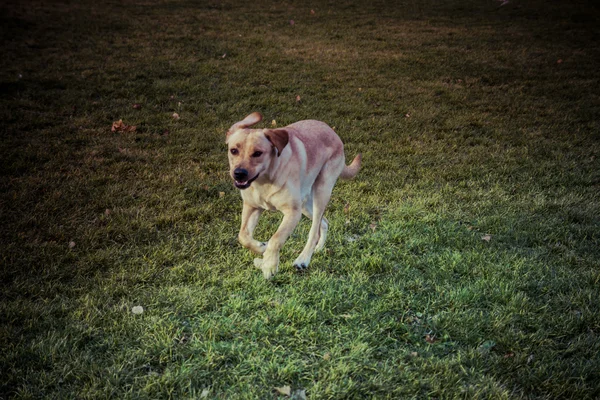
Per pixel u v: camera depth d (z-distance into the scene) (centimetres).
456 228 340
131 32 802
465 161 422
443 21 1010
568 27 959
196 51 718
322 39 834
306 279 297
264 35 834
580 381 249
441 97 590
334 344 264
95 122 467
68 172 382
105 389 240
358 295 289
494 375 250
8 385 242
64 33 770
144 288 290
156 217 340
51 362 250
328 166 303
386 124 504
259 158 265
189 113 505
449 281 298
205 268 302
